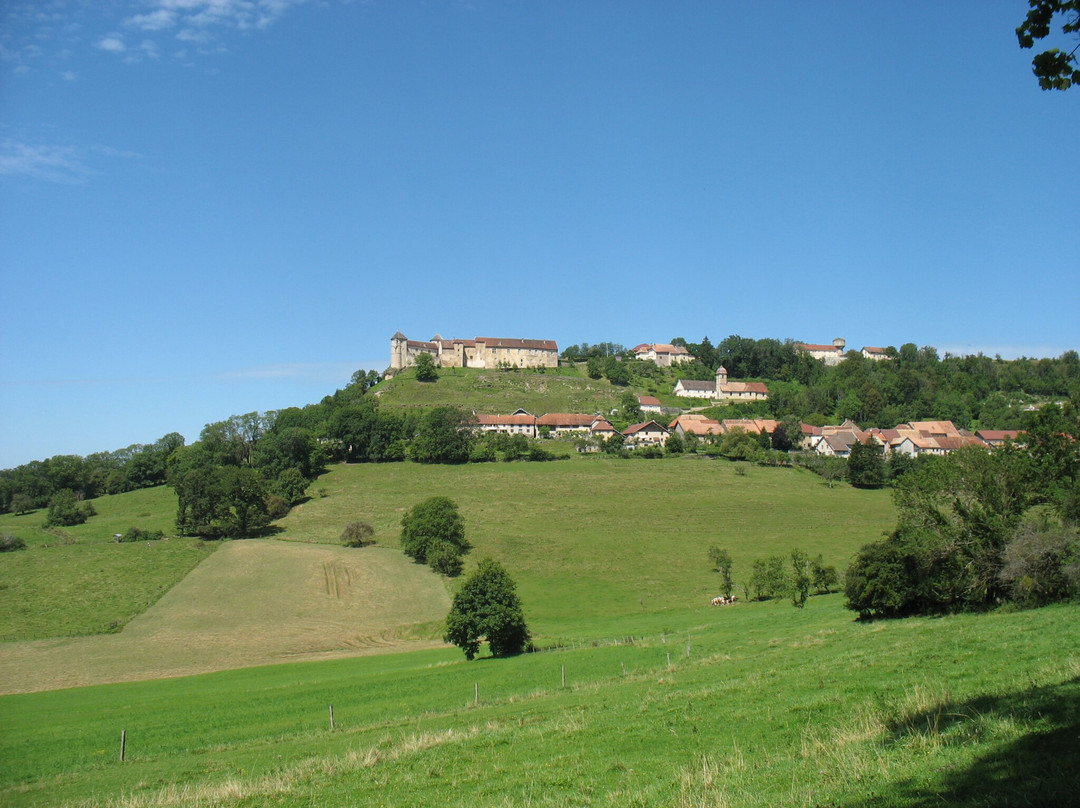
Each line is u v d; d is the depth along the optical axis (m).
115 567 114.25
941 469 57.72
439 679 53.25
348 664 70.19
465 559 115.69
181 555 120.75
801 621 63.16
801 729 24.69
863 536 121.50
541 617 88.75
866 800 16.55
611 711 32.59
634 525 130.12
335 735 37.97
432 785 24.59
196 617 94.38
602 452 191.50
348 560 117.88
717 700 31.17
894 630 46.75
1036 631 36.28
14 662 77.69
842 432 198.00
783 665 38.69
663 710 30.95
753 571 99.25
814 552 112.12
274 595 102.94
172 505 164.12
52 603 99.00
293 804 24.56
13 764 38.03
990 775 16.41
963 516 56.41
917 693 25.08
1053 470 56.56
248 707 48.56
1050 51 12.62
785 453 179.00
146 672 73.50
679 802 18.89
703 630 65.19
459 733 32.41
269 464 170.00
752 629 61.66
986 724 19.97
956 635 38.91
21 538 134.62
